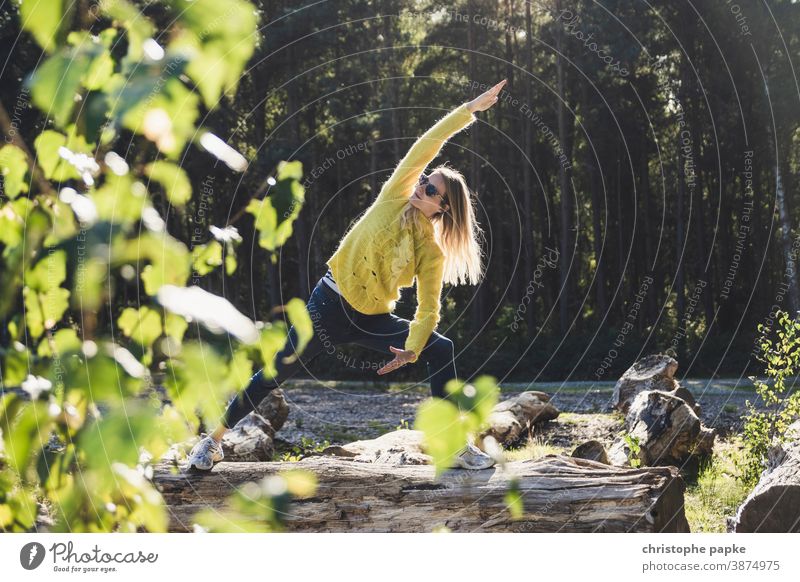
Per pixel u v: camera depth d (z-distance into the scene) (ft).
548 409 29.50
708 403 43.06
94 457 2.05
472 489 10.75
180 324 2.30
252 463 11.41
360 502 10.83
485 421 2.25
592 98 89.76
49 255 2.33
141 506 2.50
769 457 15.87
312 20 74.28
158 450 2.22
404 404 53.93
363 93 82.23
